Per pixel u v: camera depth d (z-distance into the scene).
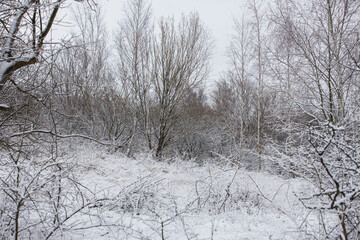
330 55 8.62
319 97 8.87
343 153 3.48
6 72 3.99
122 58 17.00
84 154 10.48
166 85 16.14
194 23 16.53
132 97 16.34
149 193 5.02
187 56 16.20
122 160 12.14
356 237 3.31
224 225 4.68
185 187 8.22
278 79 10.85
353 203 3.22
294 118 10.49
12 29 4.02
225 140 20.62
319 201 3.63
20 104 4.43
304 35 9.60
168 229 4.20
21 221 3.47
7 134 4.26
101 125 16.77
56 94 4.67
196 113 20.12
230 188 6.46
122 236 3.73
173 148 19.02
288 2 9.96
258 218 5.19
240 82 17.33
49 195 3.35
